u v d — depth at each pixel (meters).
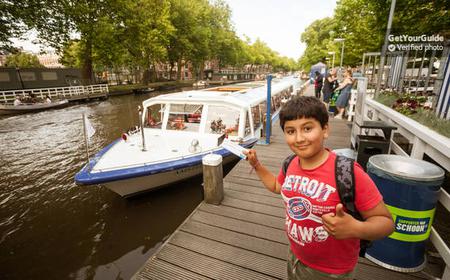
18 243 4.86
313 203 1.19
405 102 4.83
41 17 25.09
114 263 4.27
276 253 2.92
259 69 112.75
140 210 5.51
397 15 9.80
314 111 1.12
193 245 3.10
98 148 11.16
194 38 48.44
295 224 1.30
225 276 2.65
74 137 13.14
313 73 26.61
